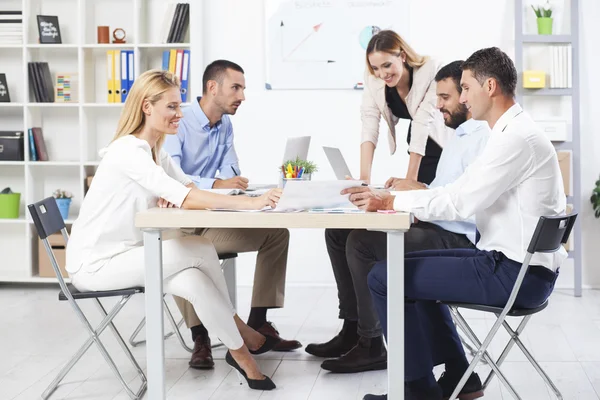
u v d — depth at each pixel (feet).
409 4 18.51
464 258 9.57
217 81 14.11
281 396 11.04
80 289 10.90
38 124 19.42
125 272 10.52
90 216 10.71
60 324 15.55
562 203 9.65
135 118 10.89
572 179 18.49
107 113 19.44
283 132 19.01
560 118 18.48
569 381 11.69
